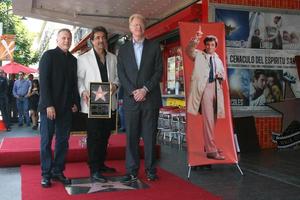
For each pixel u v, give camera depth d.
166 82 12.14
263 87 9.03
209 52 6.35
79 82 5.80
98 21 12.10
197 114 6.24
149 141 5.83
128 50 5.79
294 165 7.13
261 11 8.98
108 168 6.44
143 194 5.11
